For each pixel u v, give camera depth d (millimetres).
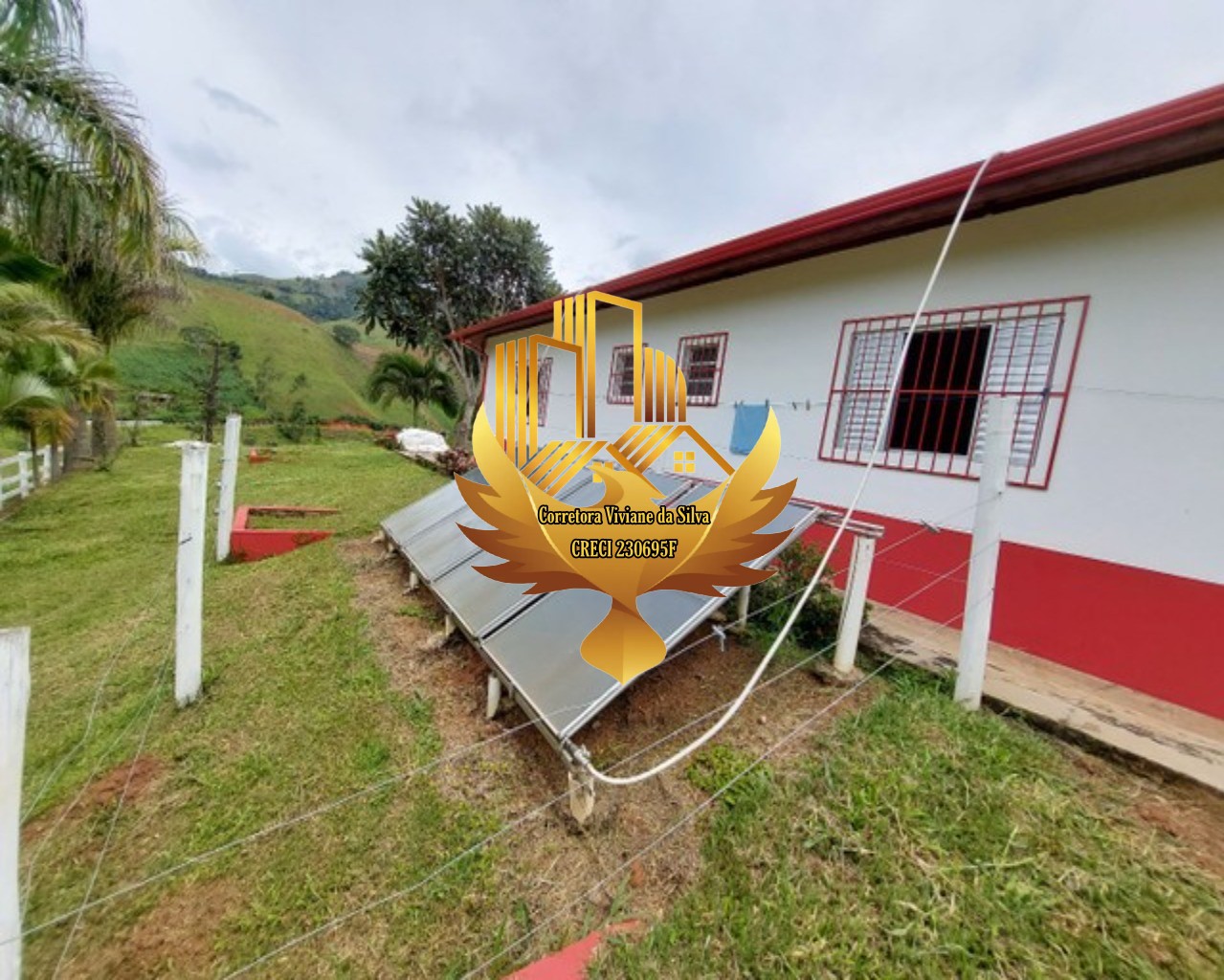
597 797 2043
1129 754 2123
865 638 3096
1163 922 1483
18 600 4895
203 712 2867
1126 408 2967
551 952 1559
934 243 3854
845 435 4473
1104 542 3016
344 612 3857
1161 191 2844
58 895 1877
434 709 2693
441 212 14539
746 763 2146
